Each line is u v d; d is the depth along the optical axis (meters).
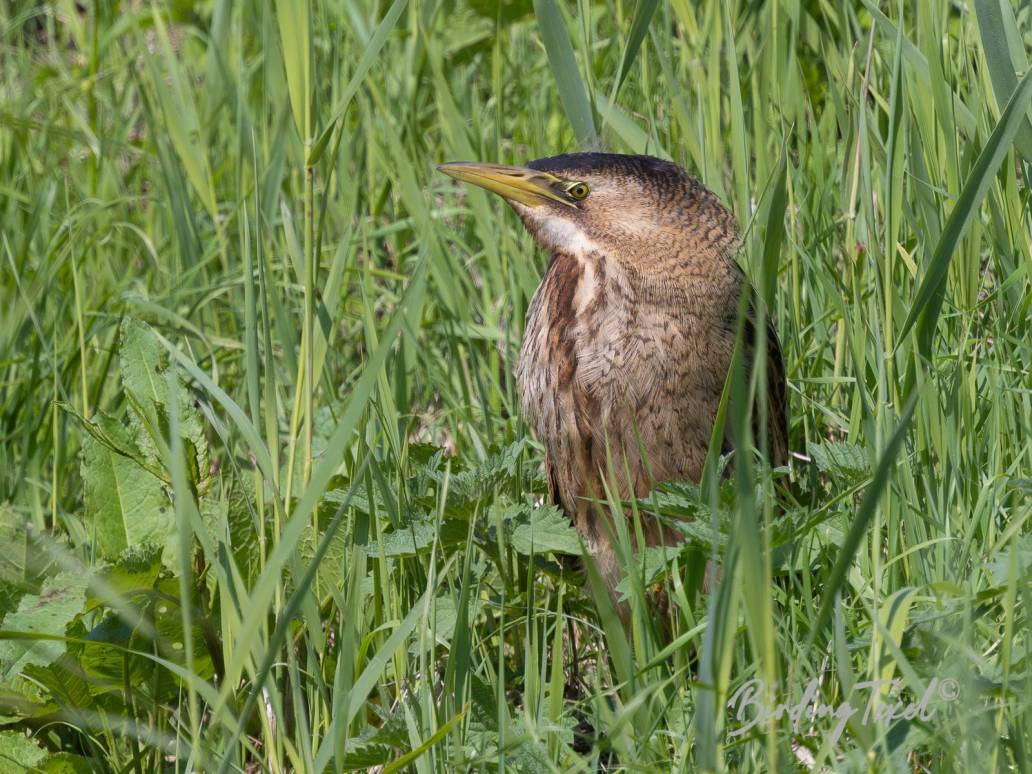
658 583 5.91
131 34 12.83
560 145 9.88
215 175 10.03
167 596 5.46
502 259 8.38
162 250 9.60
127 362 5.88
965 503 5.71
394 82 10.44
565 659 6.20
